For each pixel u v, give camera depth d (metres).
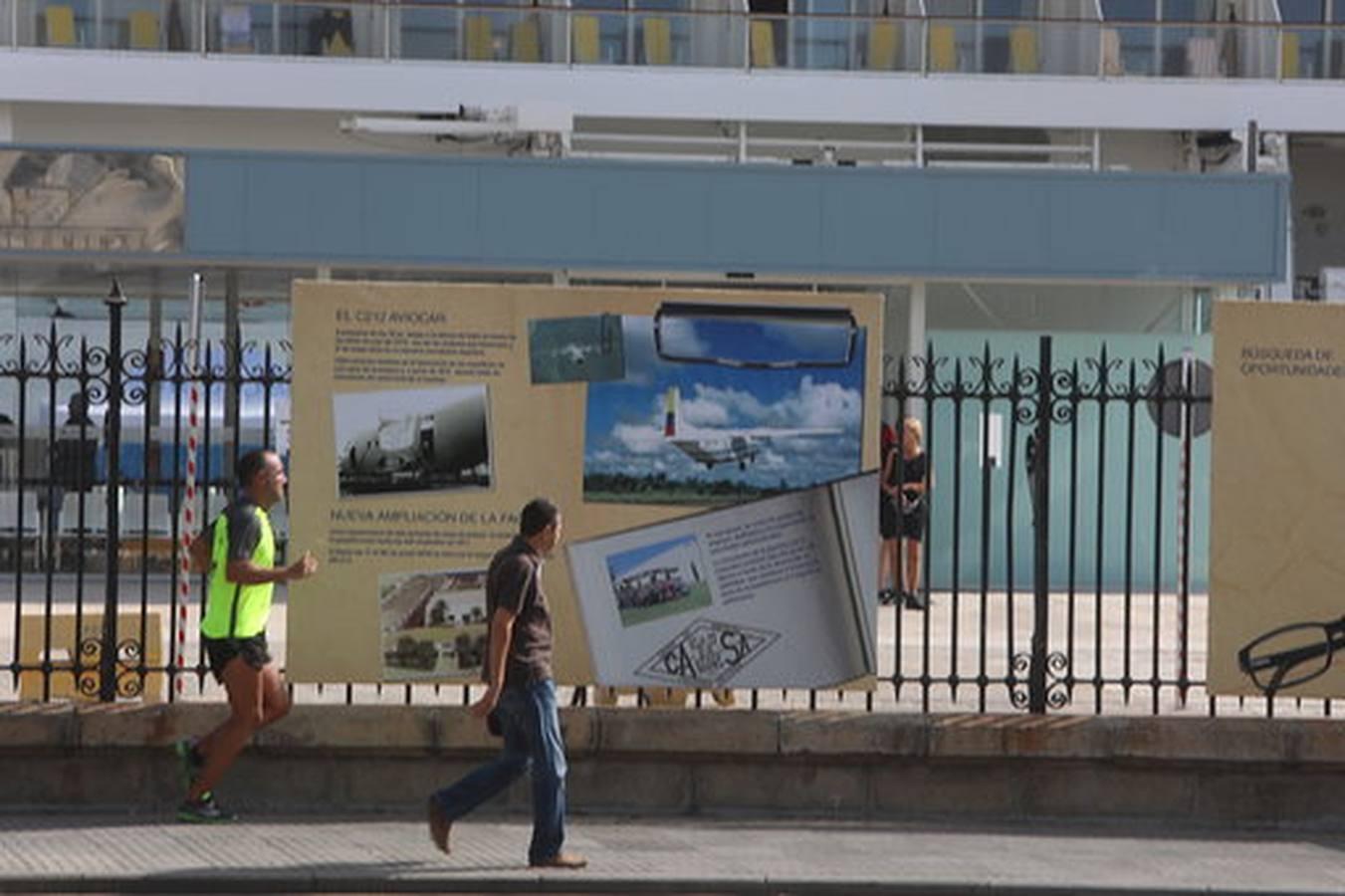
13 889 13.88
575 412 16.45
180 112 37.47
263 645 15.57
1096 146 37.94
